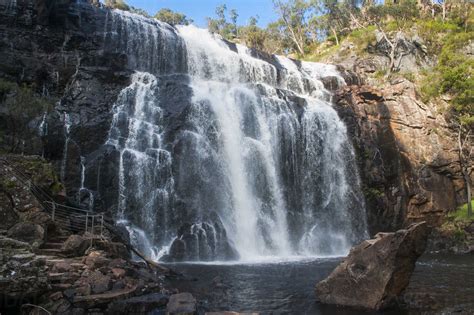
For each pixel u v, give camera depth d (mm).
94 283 12398
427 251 34375
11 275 10883
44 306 11219
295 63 47844
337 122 38406
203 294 15195
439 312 13164
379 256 13938
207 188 28828
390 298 13906
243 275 19344
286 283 17484
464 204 40219
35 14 29719
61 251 14562
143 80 31312
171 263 23922
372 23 64062
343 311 13484
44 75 29094
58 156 25250
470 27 53188
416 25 53875
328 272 20297
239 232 29203
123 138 27797
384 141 39281
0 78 26125
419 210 38344
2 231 14477
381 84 46531
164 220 26484
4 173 15750
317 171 35656
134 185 26266
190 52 37062
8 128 23484
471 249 33375
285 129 35125
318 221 33969
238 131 32469
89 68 29672
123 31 34344
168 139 28672
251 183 31594
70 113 26938
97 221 19750
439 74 45156
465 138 40656
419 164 39594
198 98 31406
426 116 41469
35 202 15883
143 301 12055
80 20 32781
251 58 41219
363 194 37000
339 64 52125
